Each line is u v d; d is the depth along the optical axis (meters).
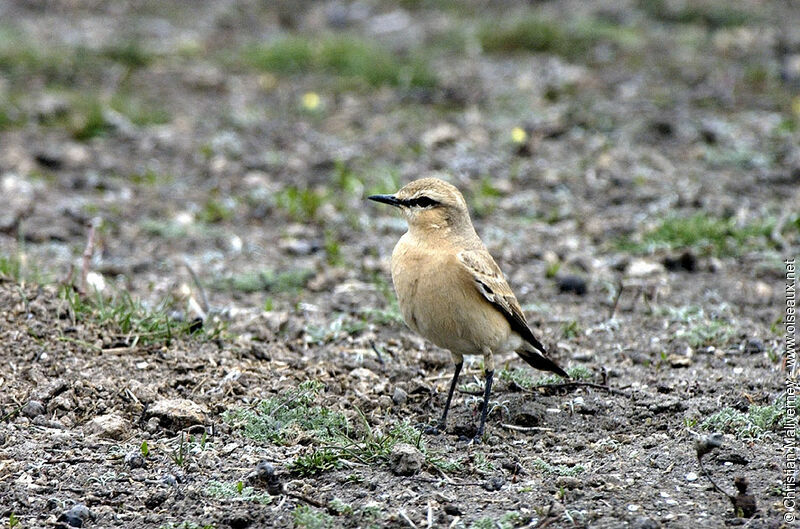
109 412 9.52
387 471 8.71
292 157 18.91
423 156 18.80
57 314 10.91
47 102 20.69
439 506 8.13
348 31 28.50
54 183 17.25
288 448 9.07
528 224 15.88
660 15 29.09
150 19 28.89
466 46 26.48
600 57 25.55
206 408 9.70
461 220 9.66
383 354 11.28
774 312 12.60
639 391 10.27
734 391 10.25
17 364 10.10
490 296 9.30
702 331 11.71
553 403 10.11
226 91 23.06
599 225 15.63
